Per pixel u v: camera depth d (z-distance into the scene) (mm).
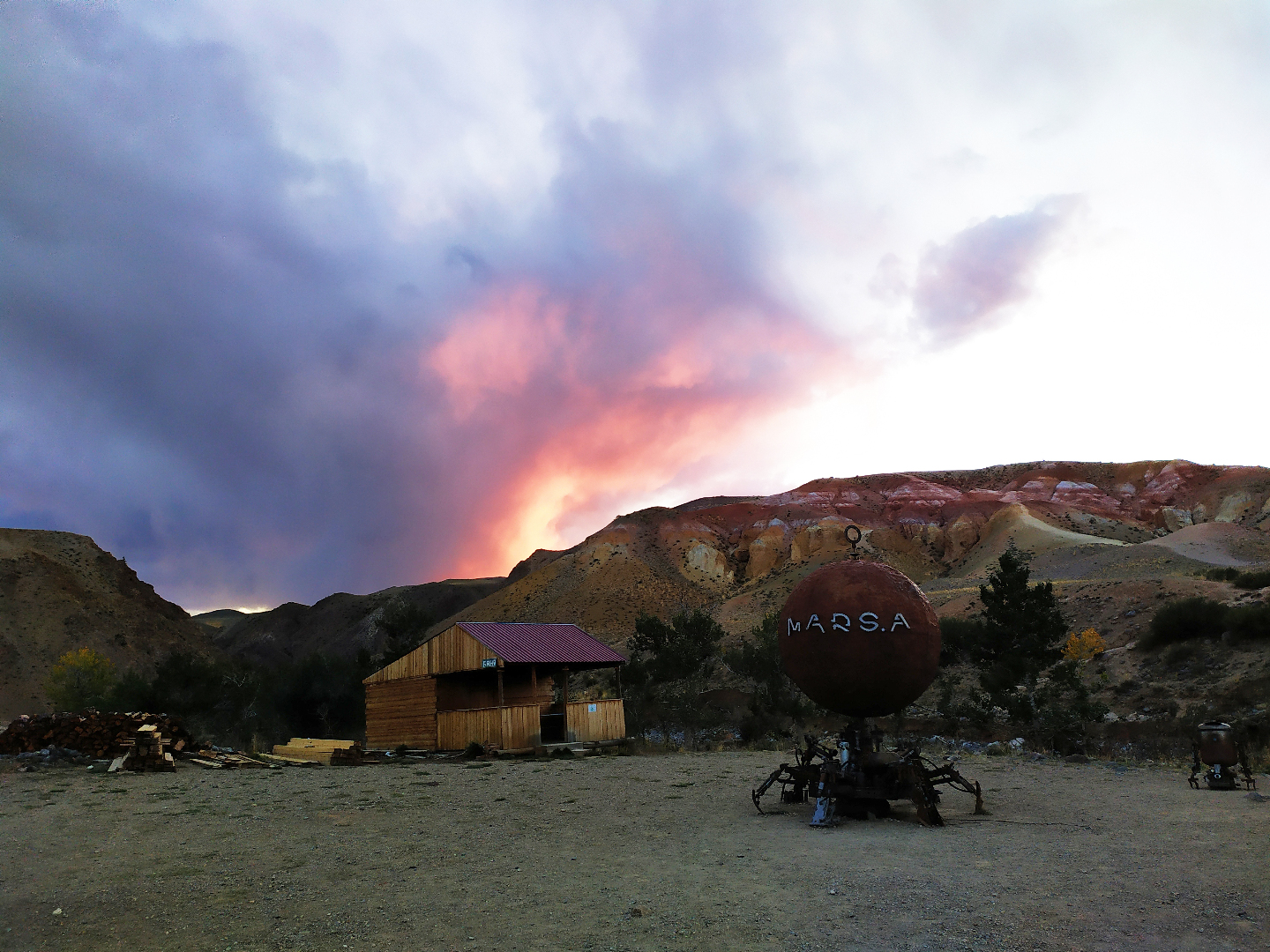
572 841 9531
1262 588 52906
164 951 5812
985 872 7172
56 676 58438
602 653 28156
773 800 12398
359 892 7301
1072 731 24141
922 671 10570
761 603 110375
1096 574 89688
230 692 40156
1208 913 5758
